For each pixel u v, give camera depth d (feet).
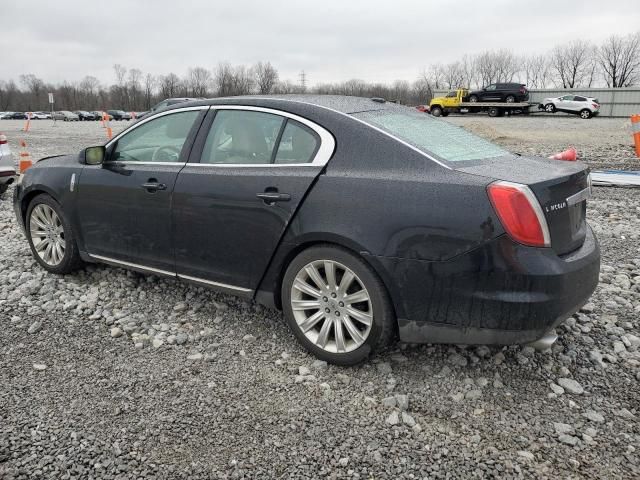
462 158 10.74
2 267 17.20
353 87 292.81
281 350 12.01
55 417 9.55
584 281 10.18
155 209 13.24
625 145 55.62
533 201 9.41
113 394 10.28
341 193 10.57
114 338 12.56
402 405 9.86
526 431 9.24
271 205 11.32
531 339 9.61
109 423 9.41
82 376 10.91
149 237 13.55
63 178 15.39
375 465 8.45
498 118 124.77
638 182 31.17
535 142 60.80
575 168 11.29
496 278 9.41
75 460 8.49
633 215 24.14
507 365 11.30
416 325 10.20
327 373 11.06
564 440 8.96
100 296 14.80
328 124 11.20
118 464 8.43
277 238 11.32
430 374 11.00
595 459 8.55
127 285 15.48
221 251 12.29
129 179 13.78
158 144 13.74
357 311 10.81
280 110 11.90
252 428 9.33
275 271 11.64
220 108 12.87
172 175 12.98
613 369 11.17
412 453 8.71
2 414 9.61
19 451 8.66
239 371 11.16
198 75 371.76
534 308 9.36
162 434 9.14
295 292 11.45
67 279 16.07
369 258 10.21
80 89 412.36
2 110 386.93
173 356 11.75
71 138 80.59
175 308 13.94
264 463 8.49
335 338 11.11
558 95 143.43
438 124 12.71
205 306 14.17
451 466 8.41
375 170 10.48
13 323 13.30
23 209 16.92
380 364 11.25
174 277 13.48
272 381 10.78
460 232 9.54
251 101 12.44
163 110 13.93
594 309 13.94
